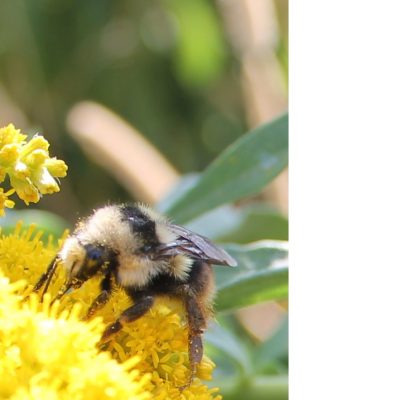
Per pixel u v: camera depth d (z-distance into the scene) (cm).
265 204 22
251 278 17
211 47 31
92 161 30
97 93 32
